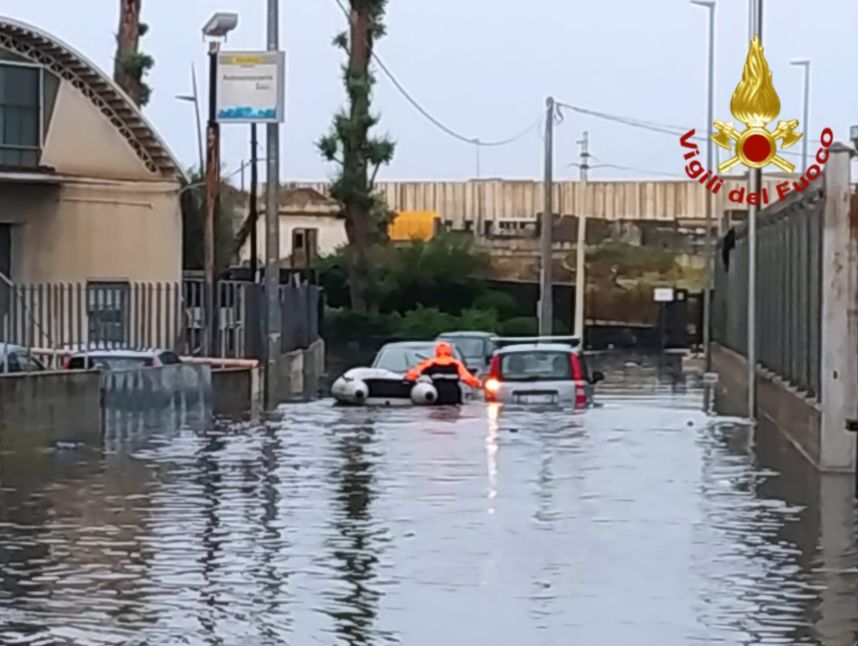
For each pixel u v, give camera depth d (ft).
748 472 62.85
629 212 248.32
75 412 76.33
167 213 129.29
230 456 69.15
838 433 62.69
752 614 35.65
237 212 220.23
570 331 225.35
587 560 42.52
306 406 100.53
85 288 107.14
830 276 62.90
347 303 211.20
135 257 127.54
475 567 41.50
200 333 112.06
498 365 95.71
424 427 83.10
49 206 122.01
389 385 99.40
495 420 87.10
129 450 71.87
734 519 49.98
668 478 60.75
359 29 191.11
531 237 238.89
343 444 74.33
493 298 218.38
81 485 58.80
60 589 38.55
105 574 40.50
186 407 89.86
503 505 53.06
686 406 102.06
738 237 132.57
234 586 38.91
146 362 91.86
